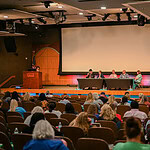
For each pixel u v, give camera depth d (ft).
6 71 63.41
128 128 9.55
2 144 15.67
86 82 56.24
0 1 38.50
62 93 56.95
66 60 69.51
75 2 36.14
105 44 66.39
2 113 25.26
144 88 60.70
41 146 10.24
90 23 67.10
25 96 36.29
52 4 41.60
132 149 9.39
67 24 68.74
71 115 22.62
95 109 22.85
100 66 66.95
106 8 40.32
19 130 18.76
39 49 72.28
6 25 52.80
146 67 63.77
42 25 69.41
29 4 41.27
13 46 60.08
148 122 19.89
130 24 64.23
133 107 23.53
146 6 35.27
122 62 65.36
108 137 16.57
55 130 15.81
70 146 14.39
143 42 63.77
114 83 54.29
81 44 68.23
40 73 59.88
